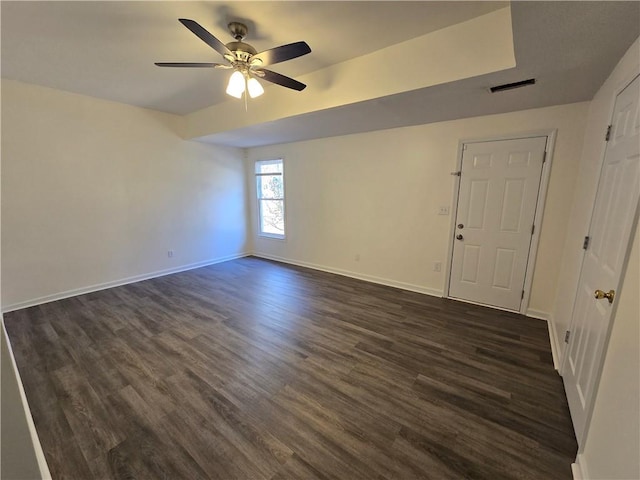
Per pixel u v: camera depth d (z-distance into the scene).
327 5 1.78
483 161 3.22
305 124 3.55
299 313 3.26
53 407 1.84
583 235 2.10
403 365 2.28
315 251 5.06
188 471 1.43
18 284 3.35
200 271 4.95
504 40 1.86
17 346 2.57
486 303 3.43
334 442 1.60
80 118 3.63
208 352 2.47
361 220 4.36
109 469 1.44
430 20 1.95
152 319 3.10
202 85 3.22
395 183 3.92
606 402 1.23
